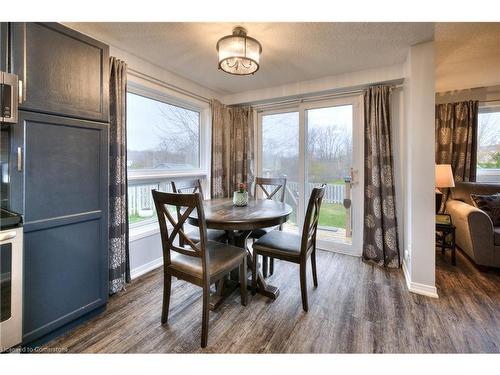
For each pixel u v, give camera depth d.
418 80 2.08
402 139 2.67
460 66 2.77
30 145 1.37
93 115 1.68
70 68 1.54
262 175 3.69
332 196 3.14
